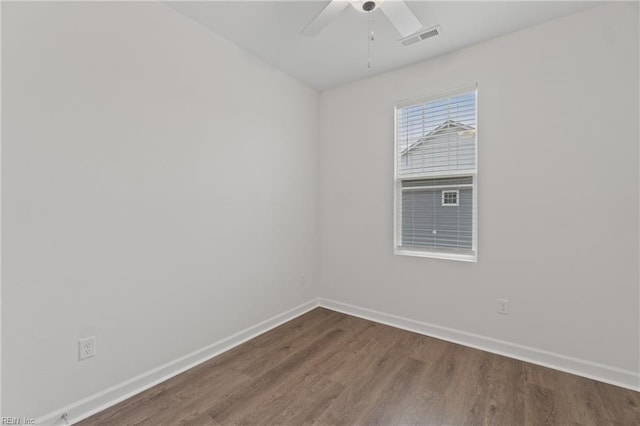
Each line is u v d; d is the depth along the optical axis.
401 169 2.94
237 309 2.54
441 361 2.24
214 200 2.34
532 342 2.24
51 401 1.54
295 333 2.75
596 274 2.02
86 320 1.66
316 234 3.48
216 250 2.36
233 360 2.26
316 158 3.47
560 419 1.63
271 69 2.85
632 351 1.91
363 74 3.03
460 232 2.61
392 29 2.26
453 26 2.22
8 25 1.39
